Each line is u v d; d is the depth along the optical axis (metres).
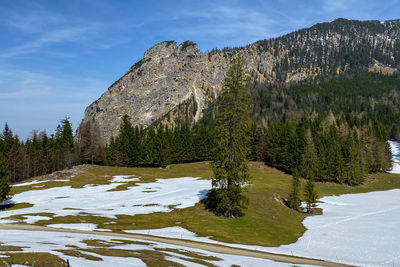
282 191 75.06
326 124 127.00
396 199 75.56
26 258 17.69
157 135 120.56
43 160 103.88
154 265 20.22
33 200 59.22
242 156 49.12
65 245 24.81
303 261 31.12
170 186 76.56
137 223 43.62
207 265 23.20
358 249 37.47
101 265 18.19
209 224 45.16
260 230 44.38
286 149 105.12
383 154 113.81
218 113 50.78
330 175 96.62
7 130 108.75
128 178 86.31
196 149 135.50
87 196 63.84
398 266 31.31
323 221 53.34
